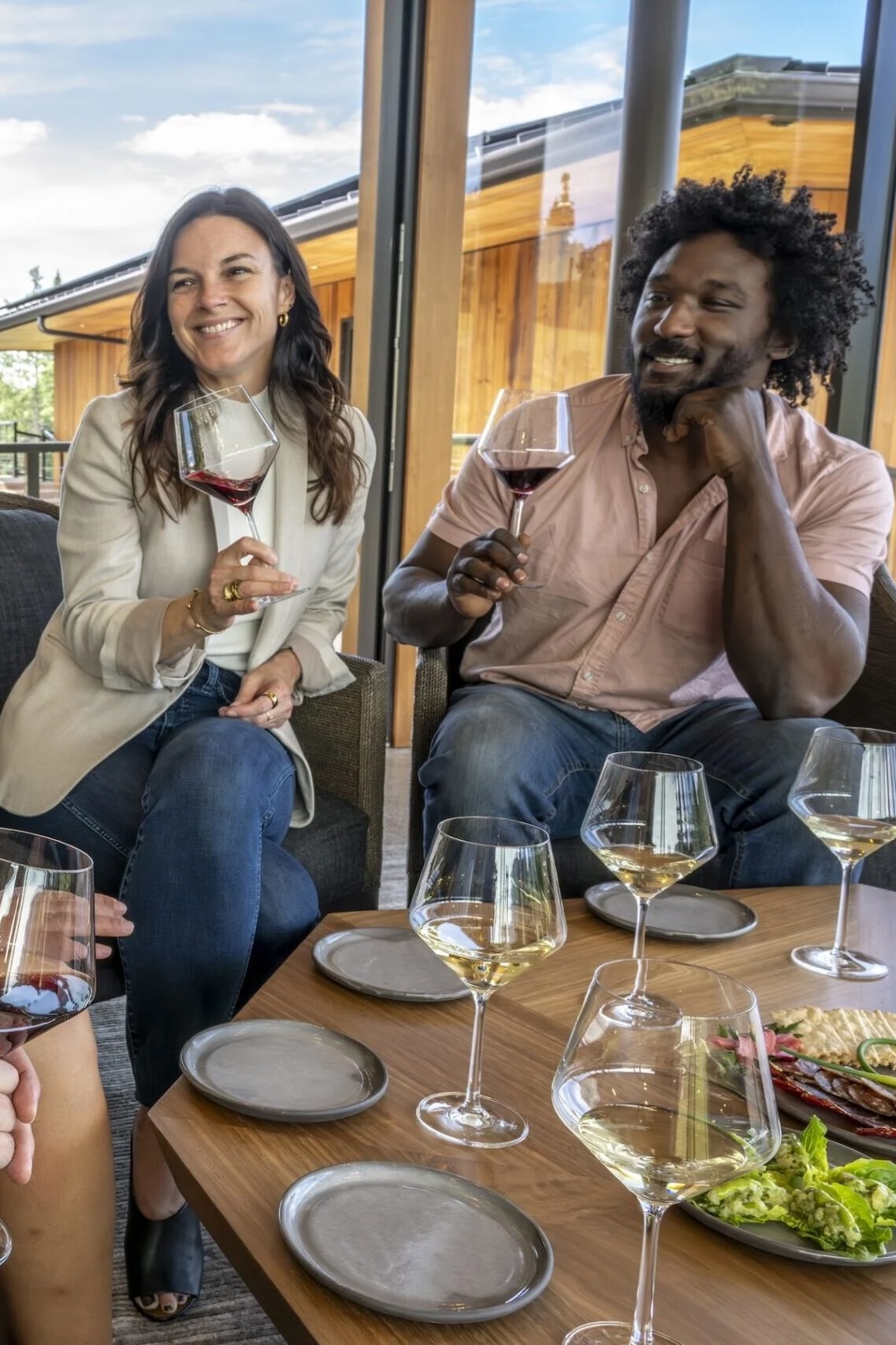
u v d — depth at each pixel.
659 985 0.71
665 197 2.20
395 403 3.99
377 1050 1.03
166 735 1.82
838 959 1.31
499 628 2.20
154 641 1.68
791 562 1.94
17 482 3.82
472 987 0.92
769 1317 0.74
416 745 2.11
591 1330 0.71
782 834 1.80
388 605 2.18
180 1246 1.38
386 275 3.93
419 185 3.83
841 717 2.39
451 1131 0.90
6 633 1.96
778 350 2.18
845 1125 0.95
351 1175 0.82
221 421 1.57
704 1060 0.64
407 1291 0.72
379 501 4.04
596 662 2.07
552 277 4.08
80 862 0.86
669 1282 0.77
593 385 2.23
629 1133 0.64
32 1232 1.04
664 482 2.10
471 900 0.89
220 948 1.45
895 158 3.84
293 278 1.92
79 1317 1.07
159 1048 1.46
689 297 2.06
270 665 1.85
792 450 2.13
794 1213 0.83
